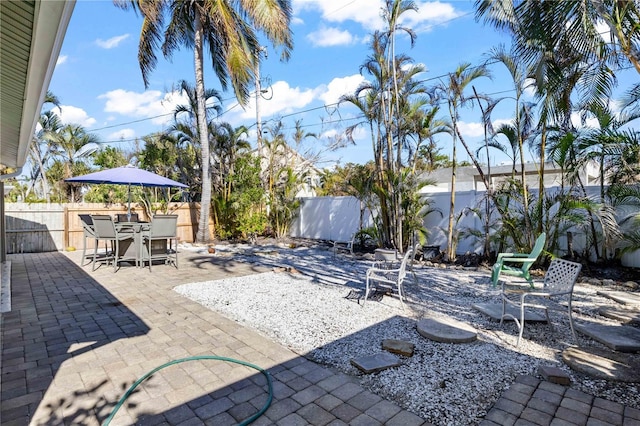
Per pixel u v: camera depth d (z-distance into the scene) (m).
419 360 3.22
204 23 12.32
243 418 2.36
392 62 8.48
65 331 3.94
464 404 2.50
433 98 8.63
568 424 2.26
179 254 10.08
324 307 4.88
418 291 5.75
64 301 5.16
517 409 2.43
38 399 2.58
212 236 13.68
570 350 3.31
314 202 13.77
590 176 8.02
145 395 2.63
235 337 3.77
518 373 2.96
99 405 2.51
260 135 15.16
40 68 2.36
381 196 9.27
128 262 8.63
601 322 4.21
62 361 3.19
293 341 3.69
